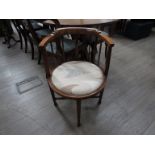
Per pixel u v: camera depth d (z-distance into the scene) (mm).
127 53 2254
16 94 1521
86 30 1041
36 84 1646
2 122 1251
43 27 1938
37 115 1305
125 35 2836
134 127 1203
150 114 1308
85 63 1164
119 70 1860
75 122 1244
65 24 1300
